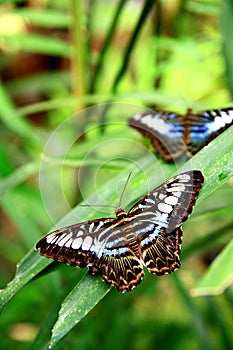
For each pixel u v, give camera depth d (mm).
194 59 862
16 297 829
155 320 909
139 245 652
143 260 650
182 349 890
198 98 897
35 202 824
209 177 642
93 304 632
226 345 824
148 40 975
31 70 1133
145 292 802
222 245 792
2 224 1062
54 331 625
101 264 642
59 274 786
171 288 951
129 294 781
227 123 682
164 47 870
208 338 802
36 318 832
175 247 653
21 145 908
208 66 894
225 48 744
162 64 876
